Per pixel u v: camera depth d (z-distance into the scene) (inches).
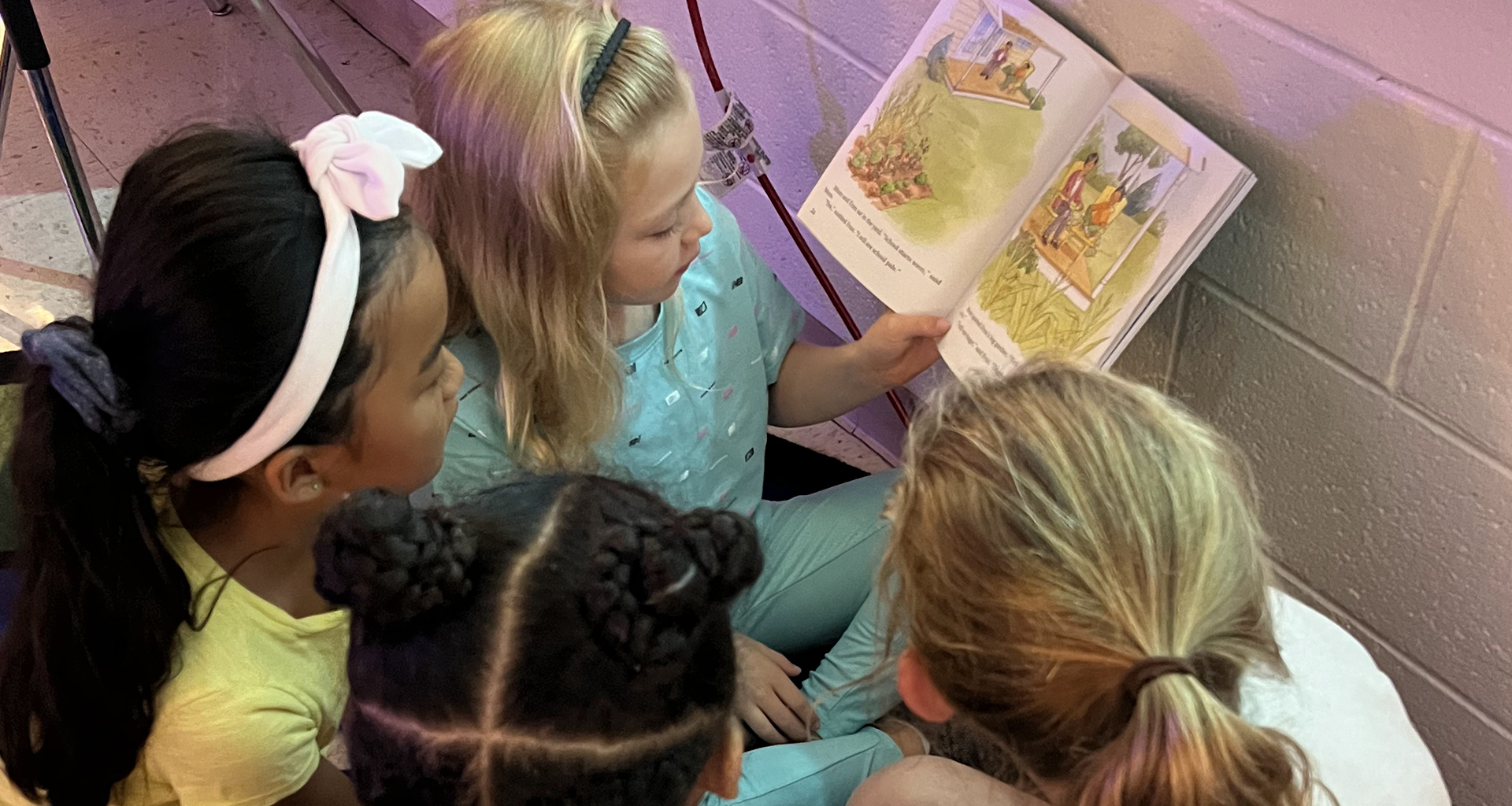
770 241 59.6
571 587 25.0
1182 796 21.3
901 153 42.3
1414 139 31.1
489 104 34.2
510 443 39.6
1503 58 28.2
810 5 48.2
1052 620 24.5
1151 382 43.7
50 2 88.7
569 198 34.2
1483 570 35.8
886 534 43.4
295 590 34.9
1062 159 38.7
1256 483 41.5
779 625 49.8
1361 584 39.8
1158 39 36.4
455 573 24.4
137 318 27.9
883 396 62.0
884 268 42.8
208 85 82.2
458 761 25.0
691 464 45.5
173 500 32.9
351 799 38.0
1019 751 27.3
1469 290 31.9
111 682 31.0
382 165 28.0
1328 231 34.5
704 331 44.1
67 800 33.0
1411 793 30.7
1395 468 36.6
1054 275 38.2
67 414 28.6
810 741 43.6
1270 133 34.5
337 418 30.1
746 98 54.8
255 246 27.4
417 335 31.0
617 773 25.2
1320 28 31.8
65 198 73.3
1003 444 25.9
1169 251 35.4
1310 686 31.8
